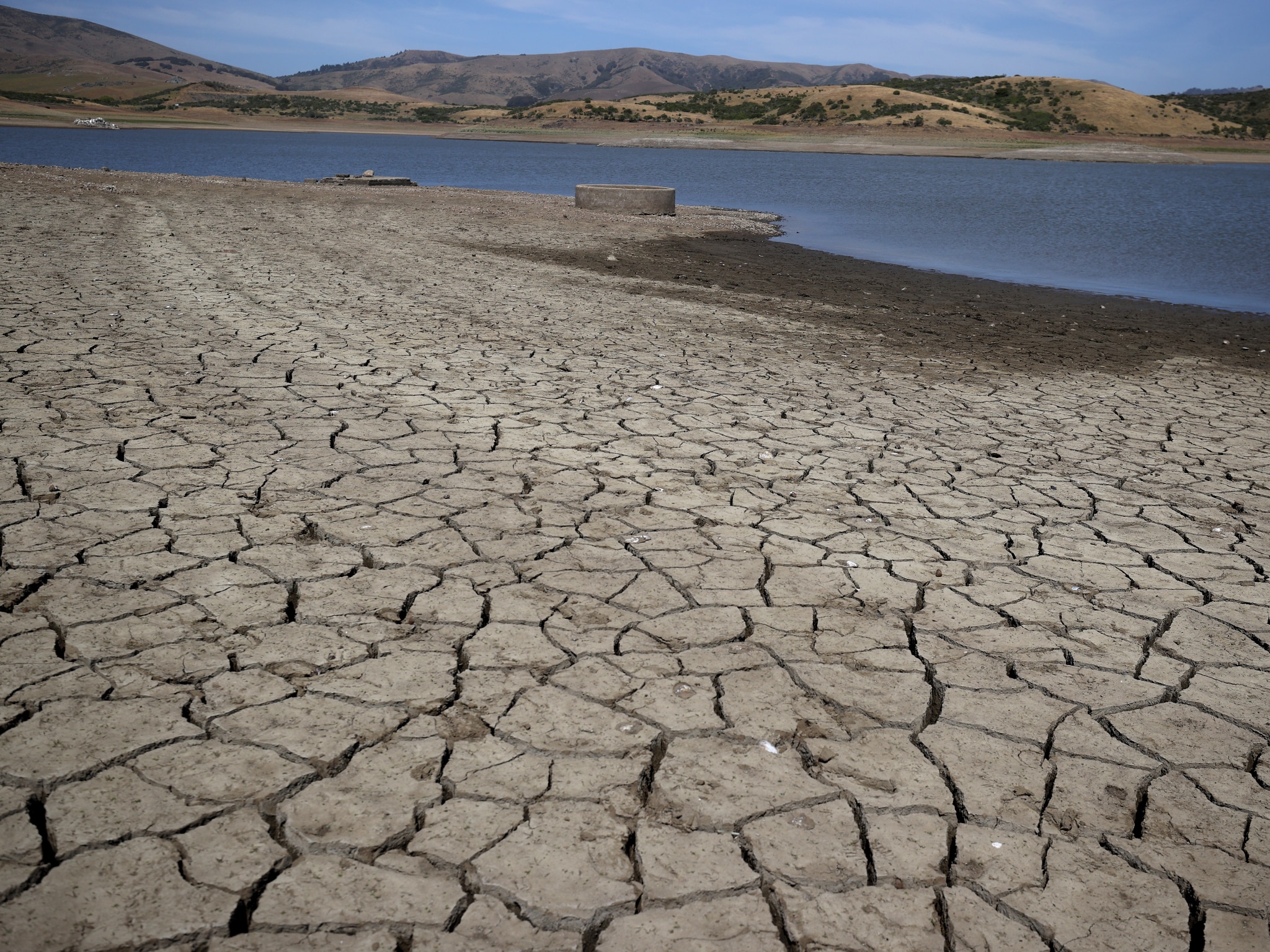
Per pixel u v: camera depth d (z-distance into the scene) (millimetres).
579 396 6215
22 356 6012
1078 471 5363
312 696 2691
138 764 2348
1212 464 5691
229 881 2010
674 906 2035
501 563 3645
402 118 158625
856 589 3635
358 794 2307
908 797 2451
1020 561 4023
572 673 2918
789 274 14672
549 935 1938
